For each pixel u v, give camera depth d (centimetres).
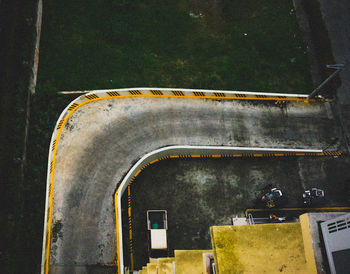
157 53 2303
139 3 2394
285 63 2384
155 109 2106
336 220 1058
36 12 2148
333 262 1083
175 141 2070
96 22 2314
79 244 1770
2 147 1834
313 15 2477
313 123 2236
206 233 1989
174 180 2061
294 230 1200
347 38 2489
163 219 1950
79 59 2205
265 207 2069
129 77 2212
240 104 2197
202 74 2288
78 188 1873
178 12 2423
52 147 1911
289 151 2136
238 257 1150
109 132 2017
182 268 1505
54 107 2019
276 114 2212
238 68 2327
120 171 1958
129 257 1906
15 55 2020
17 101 1925
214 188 2073
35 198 1825
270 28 2466
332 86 2328
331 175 2169
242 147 2097
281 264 1151
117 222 1836
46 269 1708
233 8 2492
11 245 1680
